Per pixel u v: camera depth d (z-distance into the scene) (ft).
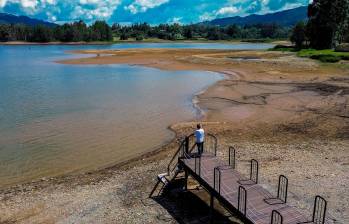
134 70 236.43
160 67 249.96
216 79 192.13
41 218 55.62
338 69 206.59
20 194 63.62
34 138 94.48
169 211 57.11
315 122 105.09
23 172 73.36
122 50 423.23
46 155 82.48
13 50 496.64
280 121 107.65
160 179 67.36
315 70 207.21
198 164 62.08
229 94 149.69
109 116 117.08
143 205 58.90
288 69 214.07
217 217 55.47
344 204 56.70
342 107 121.80
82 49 501.97
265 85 167.63
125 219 54.90
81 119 113.39
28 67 259.80
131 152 83.66
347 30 330.34
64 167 75.61
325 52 272.10
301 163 73.56
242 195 51.29
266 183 64.39
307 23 354.13
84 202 60.03
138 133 98.27
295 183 64.23
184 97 146.61
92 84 181.37
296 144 85.97
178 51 390.01
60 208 58.39
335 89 152.76
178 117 115.14
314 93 146.30
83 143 90.38
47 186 66.64
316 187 62.59
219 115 116.57
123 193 63.00
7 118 114.62
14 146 88.38
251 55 305.94
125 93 156.46
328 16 319.68
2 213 57.16
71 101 140.36
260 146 84.94
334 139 89.15
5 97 148.36
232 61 253.85
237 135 94.63
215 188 53.06
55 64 279.49
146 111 123.54
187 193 62.95
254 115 115.44
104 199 60.95
